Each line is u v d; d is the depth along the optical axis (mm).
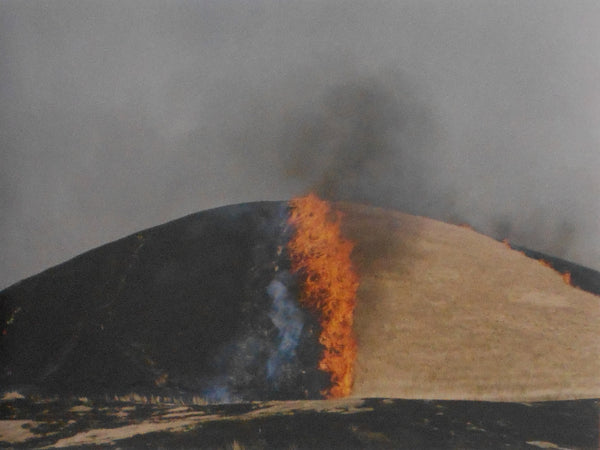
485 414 6094
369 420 5820
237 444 5355
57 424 6270
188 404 6871
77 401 7016
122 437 5766
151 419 6289
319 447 5227
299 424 5766
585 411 6254
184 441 5508
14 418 6496
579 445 5344
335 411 6152
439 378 7008
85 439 5781
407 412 6105
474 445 5281
